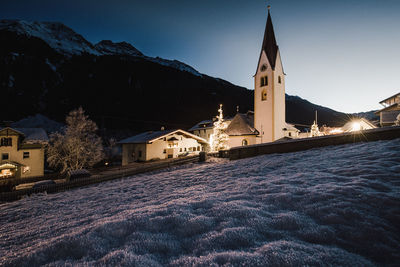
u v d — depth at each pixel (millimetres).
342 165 5734
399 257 1958
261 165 8461
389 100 36469
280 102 30766
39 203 8250
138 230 2963
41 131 28594
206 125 54562
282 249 2154
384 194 3197
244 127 32531
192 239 2629
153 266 2064
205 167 11555
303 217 2895
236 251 2199
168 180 9062
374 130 8773
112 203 6023
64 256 2453
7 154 23828
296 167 6742
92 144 25844
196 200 4219
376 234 2324
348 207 2965
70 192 11023
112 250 2490
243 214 3141
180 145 33375
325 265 1874
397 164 4844
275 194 3992
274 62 30469
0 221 6023
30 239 3578
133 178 12992
